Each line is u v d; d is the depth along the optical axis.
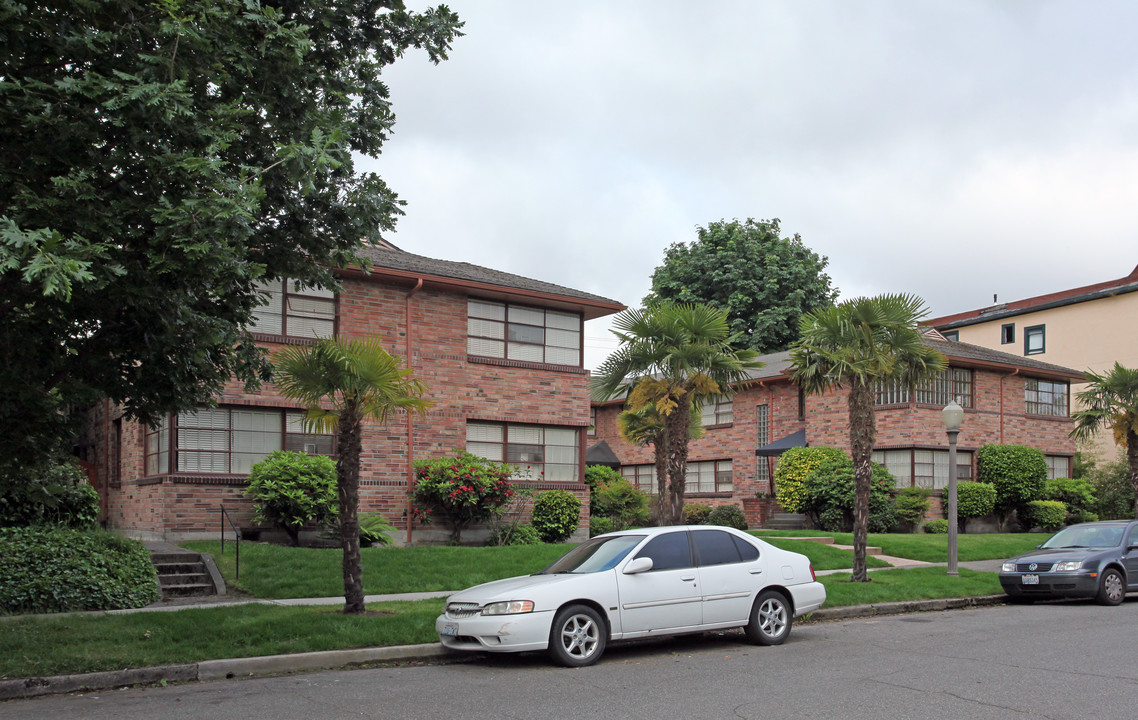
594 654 9.83
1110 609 14.94
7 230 6.71
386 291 21.08
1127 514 34.19
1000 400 31.95
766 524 31.38
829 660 10.03
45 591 12.46
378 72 11.66
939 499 29.25
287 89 10.12
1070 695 8.12
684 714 7.45
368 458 20.48
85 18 8.30
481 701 7.99
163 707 7.81
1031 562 15.79
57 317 8.24
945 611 15.01
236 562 15.10
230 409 18.98
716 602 10.75
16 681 8.36
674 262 48.38
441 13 11.59
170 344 8.94
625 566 10.24
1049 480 32.84
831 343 16.95
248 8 9.03
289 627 10.68
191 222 7.98
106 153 8.50
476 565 16.42
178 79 8.29
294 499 18.00
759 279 46.38
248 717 7.40
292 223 10.95
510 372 22.78
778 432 32.94
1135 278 39.22
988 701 7.89
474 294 22.34
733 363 15.99
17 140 8.12
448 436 21.61
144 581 13.52
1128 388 26.23
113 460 22.06
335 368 11.51
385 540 19.28
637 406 16.25
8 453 8.90
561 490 22.94
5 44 7.80
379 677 9.27
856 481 16.84
